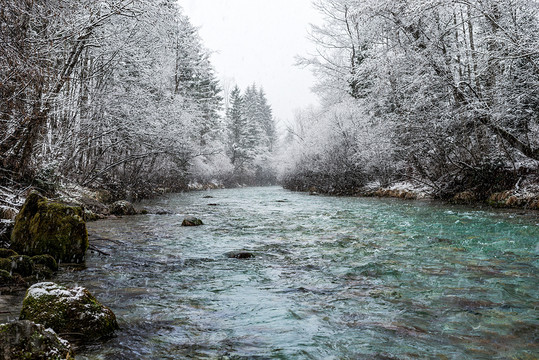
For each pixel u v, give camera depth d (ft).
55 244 20.02
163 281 16.69
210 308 13.21
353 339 10.60
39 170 34.73
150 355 9.69
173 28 53.26
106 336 10.84
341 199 67.41
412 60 48.57
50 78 30.45
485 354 9.62
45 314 10.61
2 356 7.58
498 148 47.70
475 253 20.98
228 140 191.21
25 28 27.89
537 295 14.02
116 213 43.91
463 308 12.87
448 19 49.67
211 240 27.12
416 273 17.35
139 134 54.29
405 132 54.39
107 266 19.47
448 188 52.26
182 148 66.08
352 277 17.04
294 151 118.52
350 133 76.74
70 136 41.75
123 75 55.36
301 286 15.80
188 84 104.58
